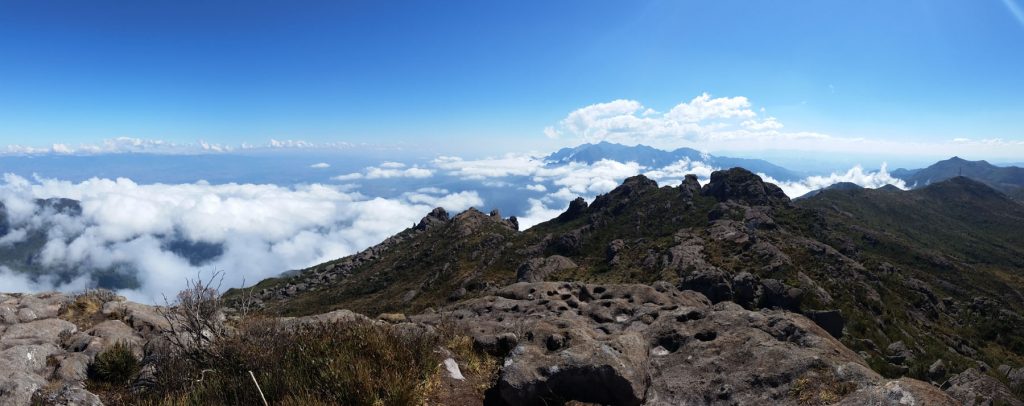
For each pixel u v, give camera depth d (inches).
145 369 260.1
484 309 433.1
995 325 2304.4
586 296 468.1
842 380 203.5
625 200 4355.3
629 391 225.1
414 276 4111.7
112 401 234.1
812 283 1963.6
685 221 3609.7
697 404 223.3
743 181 4010.8
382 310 3171.8
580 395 231.1
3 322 333.4
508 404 231.6
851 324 1510.8
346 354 228.5
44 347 282.4
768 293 1611.7
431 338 284.4
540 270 2834.6
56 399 212.2
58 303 383.9
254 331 255.6
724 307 316.2
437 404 233.5
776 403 206.4
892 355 1296.8
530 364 241.1
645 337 293.3
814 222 3452.3
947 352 1539.1
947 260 4069.9
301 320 296.2
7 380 219.5
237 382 216.7
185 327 261.9
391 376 220.8
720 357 245.4
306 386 207.6
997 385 362.0
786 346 236.2
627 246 3149.6
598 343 250.2
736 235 2748.5
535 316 396.8
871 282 2287.2
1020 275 4886.8
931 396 172.4
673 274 2290.8
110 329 335.6
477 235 4576.8
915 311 2219.5
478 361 291.0
